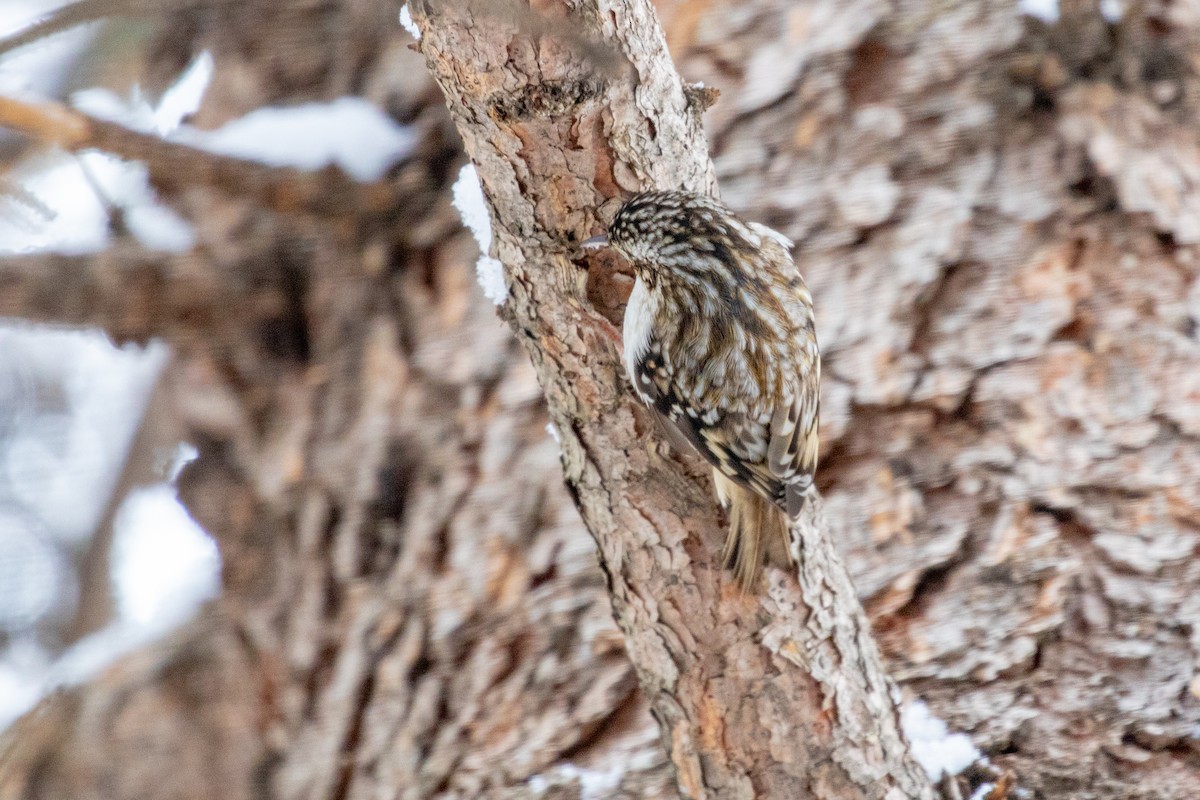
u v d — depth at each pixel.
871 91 7.90
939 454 7.80
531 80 4.60
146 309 7.46
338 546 7.74
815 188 7.82
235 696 7.90
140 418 9.75
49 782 7.82
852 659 5.51
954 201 7.82
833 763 5.45
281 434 7.80
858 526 7.73
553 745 7.68
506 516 7.64
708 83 7.86
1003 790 7.63
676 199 5.13
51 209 6.97
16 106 6.52
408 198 7.60
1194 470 7.66
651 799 7.61
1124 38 7.89
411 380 7.69
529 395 7.61
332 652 7.77
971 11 7.86
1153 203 7.77
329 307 7.73
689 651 5.39
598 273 5.63
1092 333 7.78
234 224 7.60
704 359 5.50
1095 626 7.72
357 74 7.84
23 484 9.66
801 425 5.59
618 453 5.29
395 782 7.73
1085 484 7.76
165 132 7.68
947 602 7.76
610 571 5.50
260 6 7.77
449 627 7.68
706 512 5.32
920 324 7.85
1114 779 7.64
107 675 8.04
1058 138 7.84
